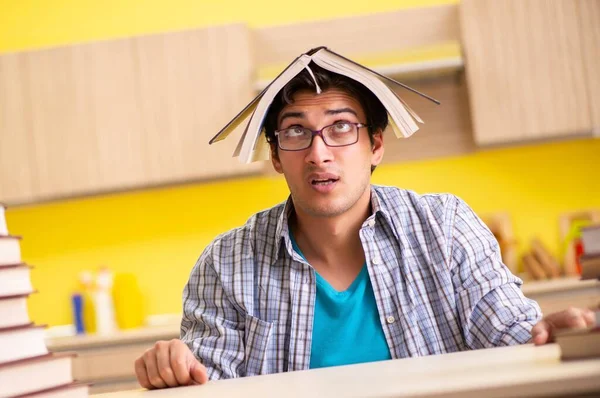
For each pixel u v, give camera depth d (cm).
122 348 353
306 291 158
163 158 381
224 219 409
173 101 382
